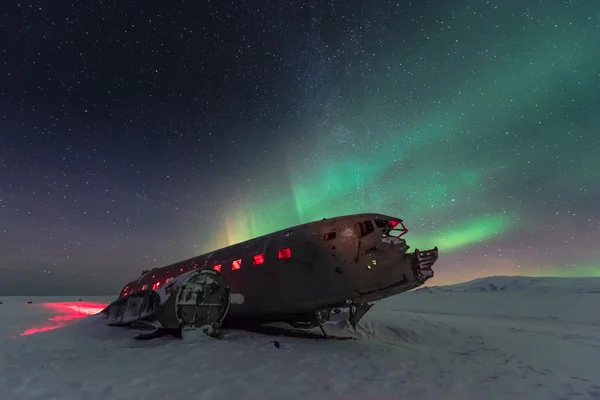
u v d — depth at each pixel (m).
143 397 5.13
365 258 10.80
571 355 10.29
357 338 12.01
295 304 11.71
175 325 10.21
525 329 16.50
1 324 14.48
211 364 7.32
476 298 55.12
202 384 5.89
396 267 10.65
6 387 5.47
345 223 11.59
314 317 12.50
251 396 5.43
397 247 10.77
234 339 10.73
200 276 10.73
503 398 6.06
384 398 5.67
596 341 13.05
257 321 13.59
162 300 10.59
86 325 12.65
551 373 8.05
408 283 10.79
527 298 51.09
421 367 8.05
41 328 13.45
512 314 26.86
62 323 15.52
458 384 6.76
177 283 10.59
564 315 26.02
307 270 11.48
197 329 10.49
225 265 14.37
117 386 5.59
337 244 11.22
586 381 7.38
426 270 10.69
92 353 8.21
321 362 7.98
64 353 8.18
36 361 7.27
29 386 5.52
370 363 8.13
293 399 5.41
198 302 10.55
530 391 6.54
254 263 13.09
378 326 14.14
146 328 11.54
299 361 7.98
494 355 10.08
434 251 10.77
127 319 11.87
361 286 10.77
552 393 6.45
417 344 11.55
